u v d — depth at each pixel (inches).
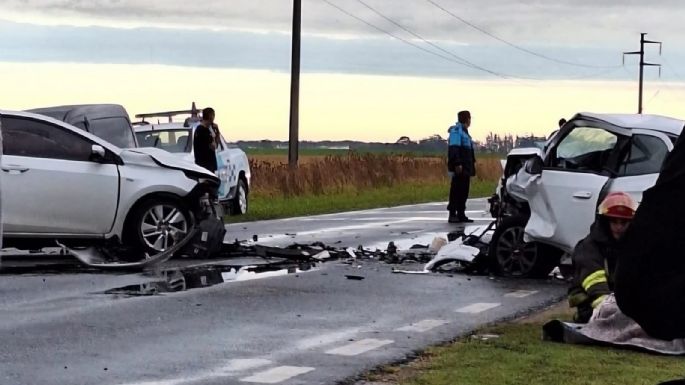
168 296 519.2
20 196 624.4
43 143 637.3
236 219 1071.6
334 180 1504.7
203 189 671.1
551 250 598.2
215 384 339.3
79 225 641.0
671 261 179.8
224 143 1122.7
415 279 597.3
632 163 557.9
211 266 639.1
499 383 333.1
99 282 565.6
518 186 617.0
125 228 655.8
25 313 467.5
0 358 374.9
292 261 674.8
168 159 673.0
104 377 348.2
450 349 391.5
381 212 1202.6
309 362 372.5
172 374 353.4
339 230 920.3
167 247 663.8
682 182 181.6
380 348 397.7
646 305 180.7
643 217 182.9
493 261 618.5
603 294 412.5
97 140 651.5
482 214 1170.0
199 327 439.8
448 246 644.1
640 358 371.6
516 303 515.8
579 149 579.2
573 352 381.4
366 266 655.1
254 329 436.8
